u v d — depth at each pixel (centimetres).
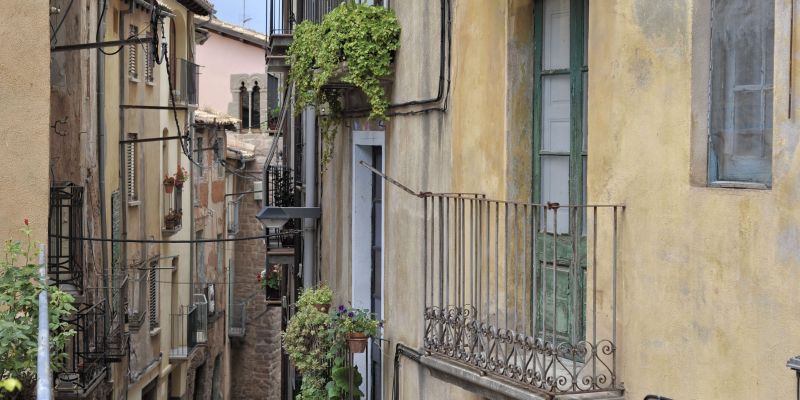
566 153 870
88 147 2100
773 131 612
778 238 609
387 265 1282
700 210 671
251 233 4288
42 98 879
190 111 3359
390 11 1235
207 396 3675
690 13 682
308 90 1372
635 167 731
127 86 2581
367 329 1292
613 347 750
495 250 872
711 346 661
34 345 672
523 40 911
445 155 1055
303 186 1950
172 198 3122
